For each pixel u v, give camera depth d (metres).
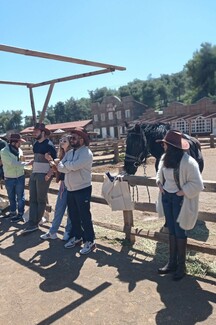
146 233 4.32
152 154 4.84
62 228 5.60
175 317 2.80
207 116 39.12
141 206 4.36
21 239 5.17
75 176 4.23
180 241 3.41
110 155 18.62
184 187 3.19
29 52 5.04
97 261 4.11
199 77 66.06
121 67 6.75
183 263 3.46
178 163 3.23
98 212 6.64
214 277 3.47
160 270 3.61
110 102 61.72
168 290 3.26
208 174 10.67
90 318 2.90
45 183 5.24
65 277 3.74
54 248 4.67
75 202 4.41
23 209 6.16
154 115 50.09
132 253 4.29
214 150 19.41
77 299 3.24
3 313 3.10
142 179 4.22
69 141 4.33
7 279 3.81
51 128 60.75
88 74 7.10
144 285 3.39
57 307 3.13
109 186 4.52
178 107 45.88
